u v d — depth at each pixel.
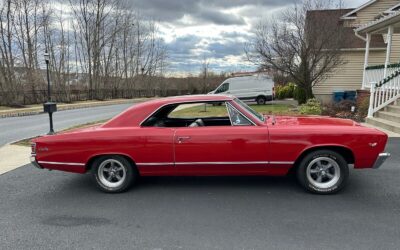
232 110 4.48
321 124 4.48
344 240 3.10
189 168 4.44
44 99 28.89
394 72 10.68
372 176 5.03
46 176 5.59
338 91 17.22
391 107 10.21
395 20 11.69
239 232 3.33
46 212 4.00
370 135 4.20
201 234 3.31
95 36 40.03
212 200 4.23
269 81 22.94
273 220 3.58
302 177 4.35
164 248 3.06
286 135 4.23
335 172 4.30
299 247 3.00
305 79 15.95
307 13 16.45
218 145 4.30
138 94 47.59
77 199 4.42
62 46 35.09
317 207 3.90
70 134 4.55
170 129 4.43
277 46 16.69
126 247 3.10
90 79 39.66
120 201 4.29
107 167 4.62
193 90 56.66
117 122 4.59
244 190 4.56
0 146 8.87
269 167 4.36
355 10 18.67
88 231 3.45
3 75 27.31
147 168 4.48
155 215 3.81
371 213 3.70
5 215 3.94
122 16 47.03
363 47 17.42
